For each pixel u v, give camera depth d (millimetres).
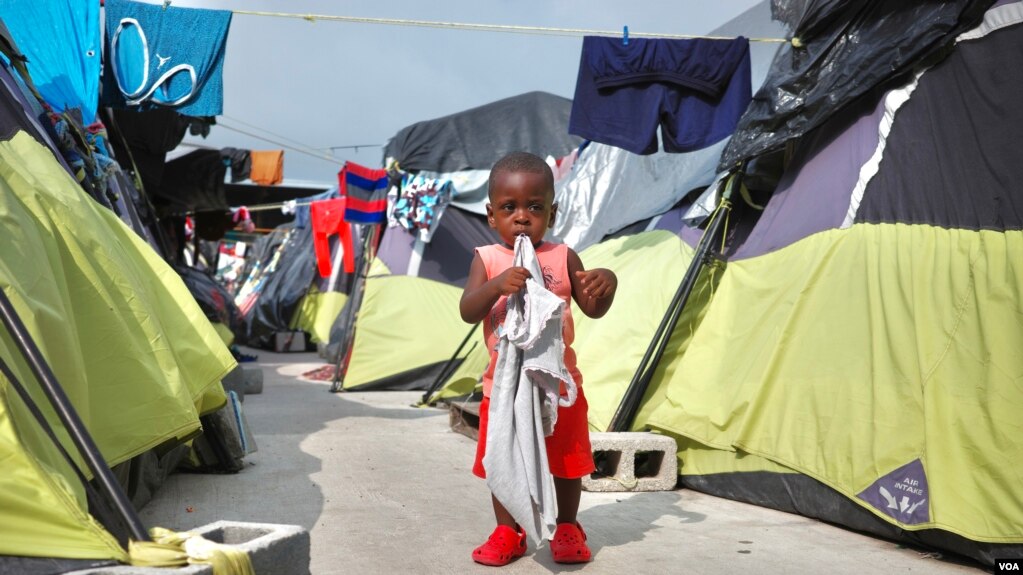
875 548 3217
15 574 1774
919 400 3324
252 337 16438
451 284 9500
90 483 2443
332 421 6766
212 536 2133
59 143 3924
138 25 5113
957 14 3758
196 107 5223
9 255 2494
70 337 2582
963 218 3594
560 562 2949
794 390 3863
